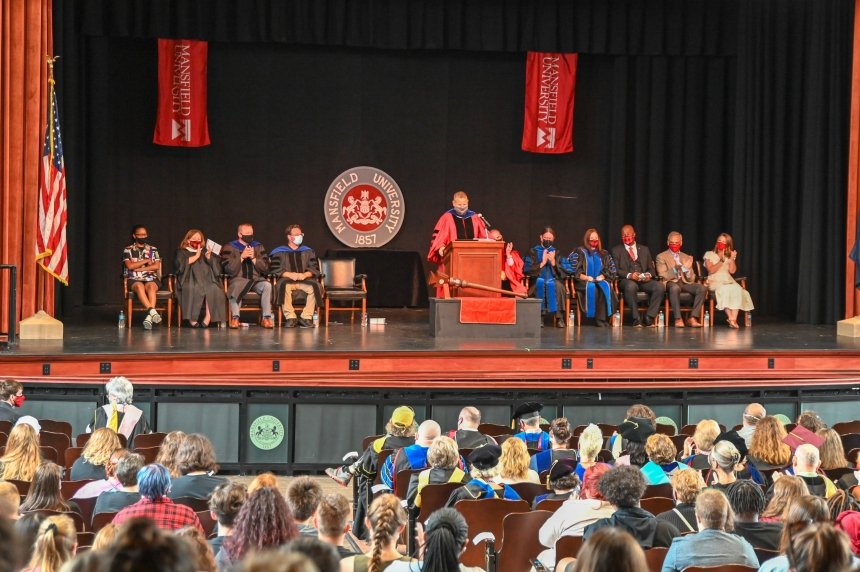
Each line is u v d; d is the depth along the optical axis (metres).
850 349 11.33
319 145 16.48
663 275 13.94
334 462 10.14
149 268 12.75
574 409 10.47
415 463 6.34
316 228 16.52
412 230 16.69
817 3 14.60
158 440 7.70
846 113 14.48
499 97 16.69
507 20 15.74
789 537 3.91
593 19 15.85
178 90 15.43
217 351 10.44
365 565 3.84
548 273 13.71
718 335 12.69
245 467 10.07
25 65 11.82
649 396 10.57
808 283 14.76
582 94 16.72
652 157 16.52
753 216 15.97
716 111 16.56
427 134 16.67
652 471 5.93
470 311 11.93
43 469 4.89
